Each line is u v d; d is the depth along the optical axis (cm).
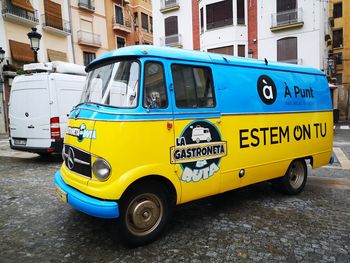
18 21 2106
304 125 553
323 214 460
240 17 2308
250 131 460
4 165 836
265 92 487
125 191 344
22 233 395
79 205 343
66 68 884
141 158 345
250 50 2322
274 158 499
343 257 332
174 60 383
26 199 529
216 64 431
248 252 344
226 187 434
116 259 330
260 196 552
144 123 347
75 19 2620
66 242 370
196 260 328
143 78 352
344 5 3183
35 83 827
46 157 956
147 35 3491
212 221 434
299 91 548
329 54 2678
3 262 324
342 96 2745
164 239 378
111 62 390
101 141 337
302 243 365
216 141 416
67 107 847
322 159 602
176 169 374
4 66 2016
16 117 864
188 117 385
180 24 2642
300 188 566
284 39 2231
